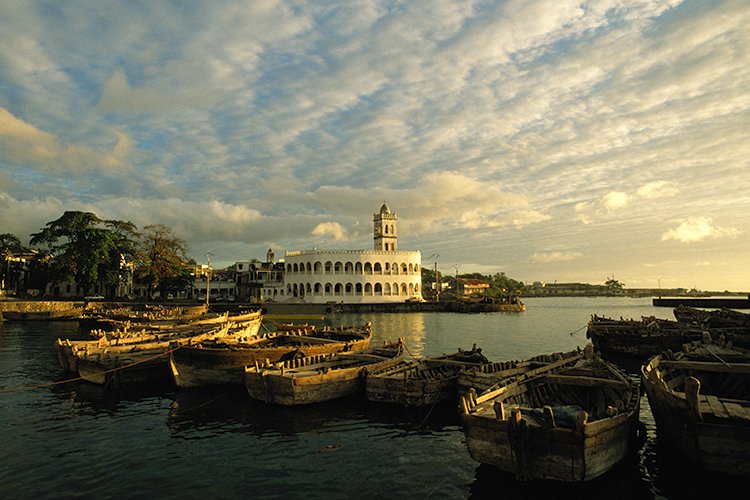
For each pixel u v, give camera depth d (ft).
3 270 313.73
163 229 314.96
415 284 404.98
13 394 78.89
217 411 68.28
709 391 65.16
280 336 102.22
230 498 42.73
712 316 161.68
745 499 41.09
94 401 74.33
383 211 442.09
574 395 61.46
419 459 51.03
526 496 41.93
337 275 387.75
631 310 409.90
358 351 93.66
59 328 193.98
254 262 472.85
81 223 289.12
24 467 49.16
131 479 46.50
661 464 48.78
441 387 68.59
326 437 57.77
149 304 277.03
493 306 356.18
